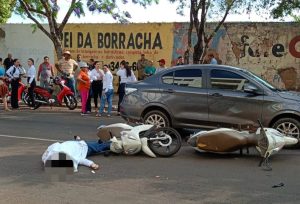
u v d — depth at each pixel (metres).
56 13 20.06
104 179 7.41
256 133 8.87
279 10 18.48
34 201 6.29
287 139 8.88
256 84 10.35
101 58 24.42
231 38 22.02
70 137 11.26
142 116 11.36
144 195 6.57
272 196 6.55
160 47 23.28
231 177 7.61
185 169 8.14
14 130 12.33
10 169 8.02
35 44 25.19
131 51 23.88
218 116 10.55
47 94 18.06
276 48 21.52
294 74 21.34
